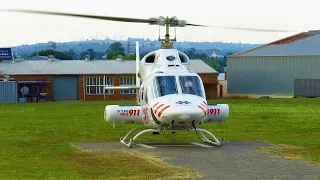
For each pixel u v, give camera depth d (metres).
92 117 43.59
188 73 23.11
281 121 37.84
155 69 23.88
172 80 22.70
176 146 22.98
